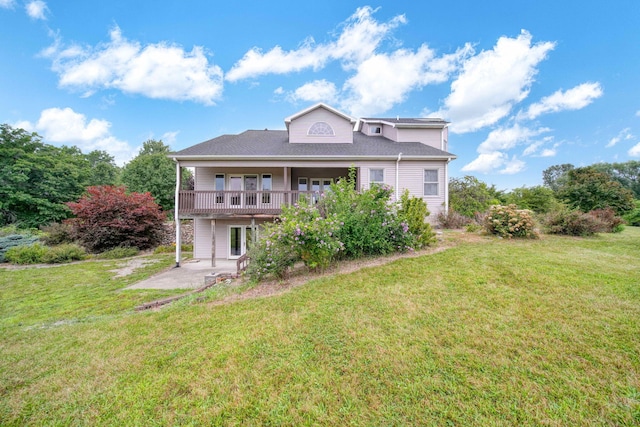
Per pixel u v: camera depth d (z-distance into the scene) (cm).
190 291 691
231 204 1219
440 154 1196
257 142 1316
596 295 420
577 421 211
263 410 240
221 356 321
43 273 976
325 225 618
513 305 403
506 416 219
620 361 272
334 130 1334
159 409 247
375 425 218
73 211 1446
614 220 1092
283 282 591
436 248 767
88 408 254
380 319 388
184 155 1098
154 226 1573
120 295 693
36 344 385
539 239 870
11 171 1819
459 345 314
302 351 324
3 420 243
